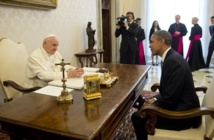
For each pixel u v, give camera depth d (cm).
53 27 336
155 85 212
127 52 522
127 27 510
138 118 178
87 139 99
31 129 114
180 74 160
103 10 630
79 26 415
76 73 192
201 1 648
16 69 227
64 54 372
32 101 142
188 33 673
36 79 217
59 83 176
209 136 148
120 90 164
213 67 620
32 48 294
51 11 328
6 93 213
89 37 427
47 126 108
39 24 304
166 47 178
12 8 257
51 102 140
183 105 162
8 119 117
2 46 222
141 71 229
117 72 224
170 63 165
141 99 229
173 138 155
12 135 123
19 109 129
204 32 658
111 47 677
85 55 400
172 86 160
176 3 671
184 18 671
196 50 572
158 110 153
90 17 459
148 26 705
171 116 150
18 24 268
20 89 200
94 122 112
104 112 124
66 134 102
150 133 159
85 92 145
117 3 655
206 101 171
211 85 170
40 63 213
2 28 246
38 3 284
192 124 165
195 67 577
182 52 628
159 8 688
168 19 686
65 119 116
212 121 151
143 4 695
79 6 409
